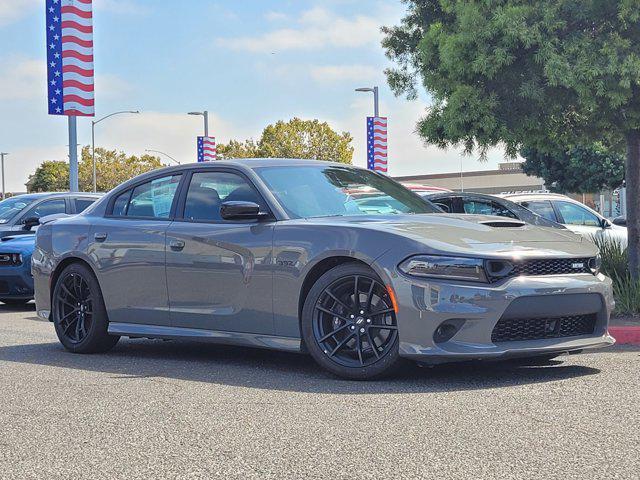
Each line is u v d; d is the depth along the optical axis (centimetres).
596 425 412
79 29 1992
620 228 1325
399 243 541
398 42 1361
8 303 1334
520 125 991
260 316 603
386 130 3288
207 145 4431
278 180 638
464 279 525
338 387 531
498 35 960
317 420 438
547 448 372
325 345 568
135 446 396
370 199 645
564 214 1322
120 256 691
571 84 912
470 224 584
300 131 5922
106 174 7894
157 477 346
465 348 523
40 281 759
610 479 326
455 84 1009
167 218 677
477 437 394
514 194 1351
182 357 686
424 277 529
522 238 564
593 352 666
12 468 365
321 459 364
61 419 456
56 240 746
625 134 990
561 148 1098
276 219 606
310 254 573
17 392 538
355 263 558
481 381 539
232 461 365
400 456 365
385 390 516
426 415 442
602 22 946
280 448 384
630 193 984
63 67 1994
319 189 639
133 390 535
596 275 579
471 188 7231
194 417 452
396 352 538
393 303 535
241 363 643
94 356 705
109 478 347
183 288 649
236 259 614
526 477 331
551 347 541
